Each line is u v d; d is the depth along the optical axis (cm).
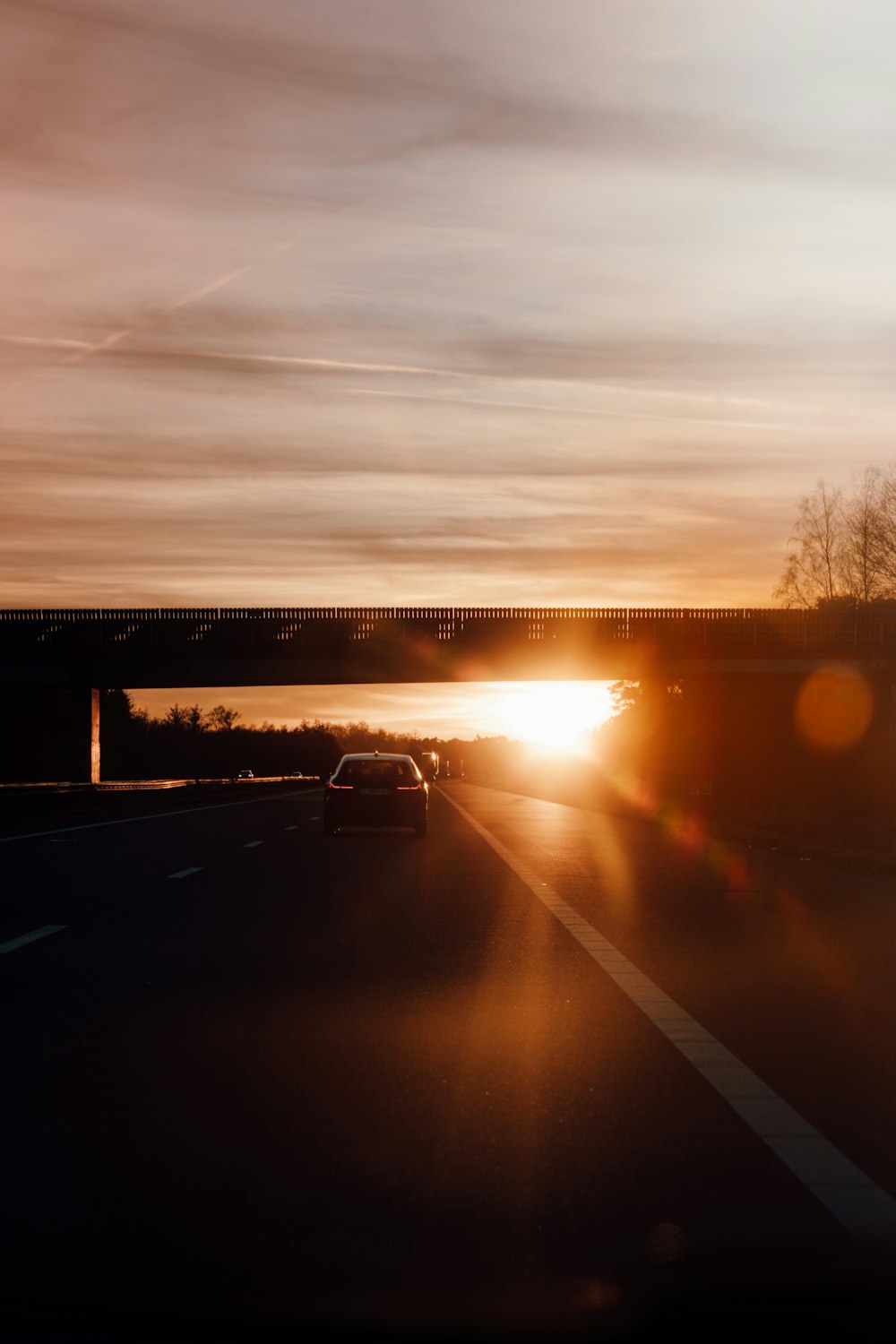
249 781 9619
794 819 4322
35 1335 425
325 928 1437
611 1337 425
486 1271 474
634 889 1959
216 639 7950
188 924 1462
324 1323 433
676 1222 523
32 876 2020
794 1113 689
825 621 8262
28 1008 967
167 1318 436
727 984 1099
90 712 7931
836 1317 440
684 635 8238
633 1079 764
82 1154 611
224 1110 688
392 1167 593
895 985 1099
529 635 8175
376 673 8094
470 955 1246
